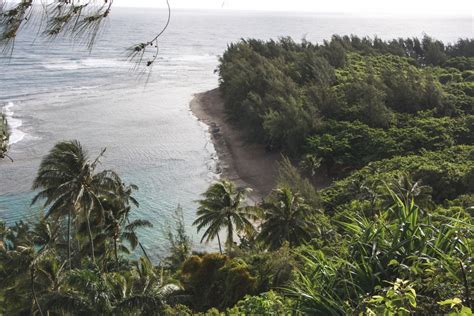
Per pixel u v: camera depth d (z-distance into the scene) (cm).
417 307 479
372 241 573
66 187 2795
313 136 6122
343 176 5712
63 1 388
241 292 2347
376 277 523
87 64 14588
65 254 3158
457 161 4709
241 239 3925
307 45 11875
